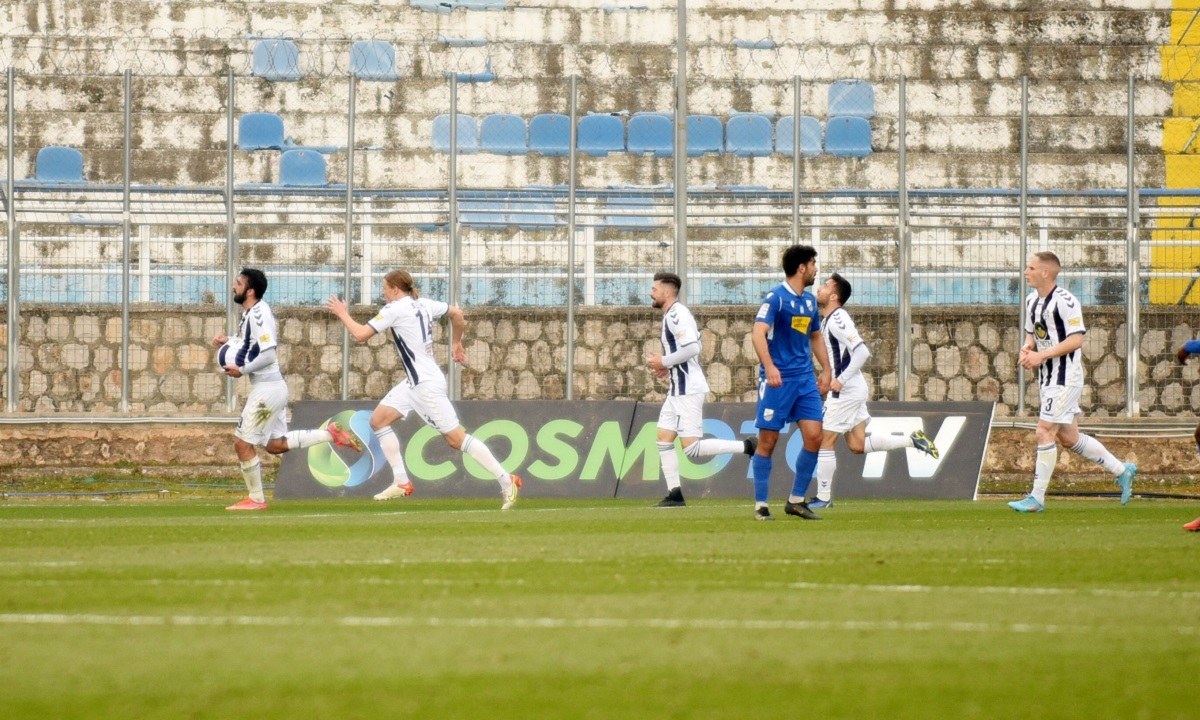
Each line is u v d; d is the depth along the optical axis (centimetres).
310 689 1417
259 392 4331
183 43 7969
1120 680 1459
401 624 1808
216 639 1698
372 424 4372
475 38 8275
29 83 7769
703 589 2152
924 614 1894
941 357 5791
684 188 5647
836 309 4469
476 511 4225
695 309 5794
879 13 8238
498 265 5856
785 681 1453
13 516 4012
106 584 2219
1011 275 6025
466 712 1320
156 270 6050
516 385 5747
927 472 5106
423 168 7562
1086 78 7981
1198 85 7856
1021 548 2841
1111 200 6594
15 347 5669
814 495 5078
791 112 7956
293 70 7906
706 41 8275
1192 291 6412
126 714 1310
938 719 1291
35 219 6600
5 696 1385
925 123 7650
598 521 3675
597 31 8312
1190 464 5775
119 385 5731
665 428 4522
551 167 7594
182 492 5428
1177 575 2359
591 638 1703
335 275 6066
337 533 3244
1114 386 5794
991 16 8225
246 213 5781
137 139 7619
